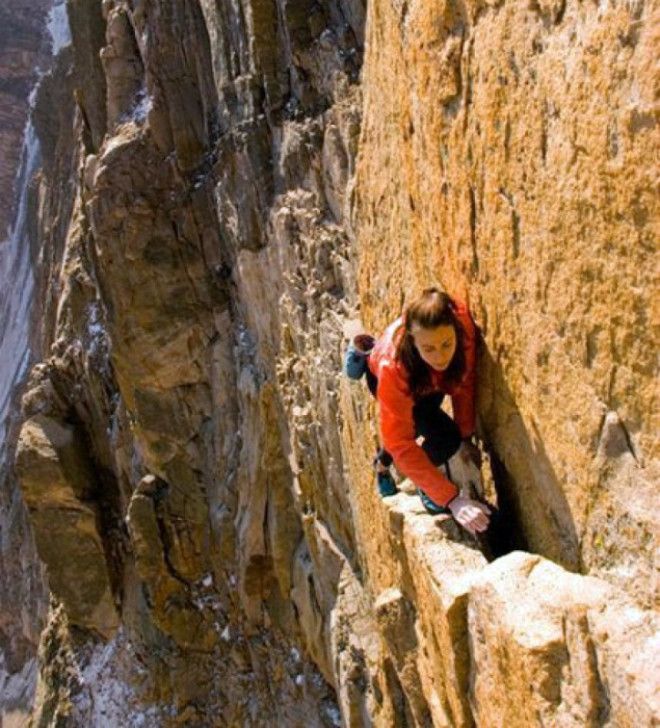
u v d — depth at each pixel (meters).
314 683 12.78
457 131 3.69
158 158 13.95
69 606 17.19
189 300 13.95
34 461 17.06
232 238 12.18
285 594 12.91
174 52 13.42
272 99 10.70
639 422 2.70
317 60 9.84
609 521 2.95
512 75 3.12
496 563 3.23
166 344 14.06
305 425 9.98
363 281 6.71
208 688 14.93
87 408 17.75
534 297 3.20
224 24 11.65
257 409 12.42
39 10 36.16
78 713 16.72
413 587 4.50
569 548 3.32
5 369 30.45
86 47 17.05
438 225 4.18
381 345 3.88
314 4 9.99
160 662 15.45
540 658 2.87
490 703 3.40
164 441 14.82
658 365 2.54
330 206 9.66
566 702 2.82
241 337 13.20
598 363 2.85
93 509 17.23
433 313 3.44
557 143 2.86
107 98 15.52
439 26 3.70
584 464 3.04
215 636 14.91
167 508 15.11
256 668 13.99
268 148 11.10
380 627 5.02
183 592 15.23
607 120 2.54
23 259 32.16
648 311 2.52
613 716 2.61
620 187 2.53
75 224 19.23
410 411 3.81
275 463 12.22
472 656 3.54
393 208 5.44
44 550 17.17
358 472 7.74
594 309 2.80
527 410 3.46
